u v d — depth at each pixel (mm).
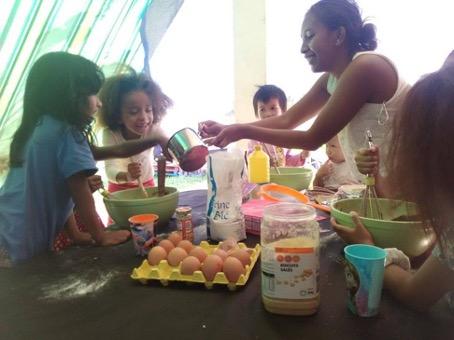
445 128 517
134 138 1902
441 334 604
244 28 3080
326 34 1368
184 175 3320
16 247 1206
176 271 826
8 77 1688
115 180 1928
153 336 623
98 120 1854
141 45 2455
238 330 632
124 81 1847
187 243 938
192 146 1157
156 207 1211
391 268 751
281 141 1360
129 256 1015
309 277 660
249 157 1637
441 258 629
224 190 1079
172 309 712
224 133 1334
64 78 1189
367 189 1076
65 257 1017
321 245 1032
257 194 1438
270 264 673
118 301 753
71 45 1932
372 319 654
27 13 1602
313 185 1916
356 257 647
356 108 1307
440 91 532
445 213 550
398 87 1308
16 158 1246
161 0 2297
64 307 735
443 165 522
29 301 765
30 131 1225
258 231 1126
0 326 670
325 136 1341
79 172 1140
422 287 657
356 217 901
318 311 685
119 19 2143
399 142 568
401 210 1013
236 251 874
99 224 1147
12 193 1246
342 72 1432
